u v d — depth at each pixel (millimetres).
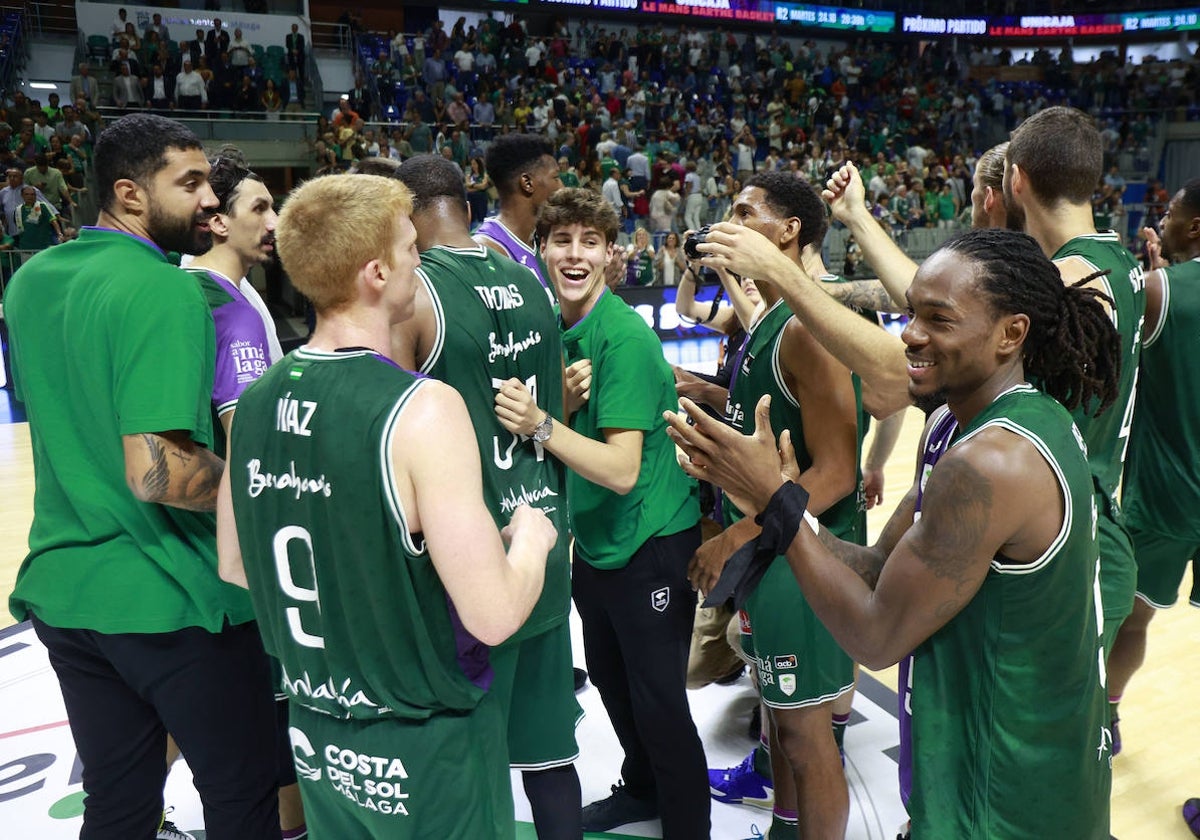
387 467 1305
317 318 1440
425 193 1946
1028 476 1301
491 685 1584
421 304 1722
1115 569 2123
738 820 2662
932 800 1437
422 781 1444
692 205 13609
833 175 2432
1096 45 23938
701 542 2377
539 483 1936
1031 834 1413
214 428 2158
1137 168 18938
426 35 16781
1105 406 1521
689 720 2281
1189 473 2670
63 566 1854
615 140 14812
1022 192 2135
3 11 13734
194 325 1801
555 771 2037
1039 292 1386
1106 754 1492
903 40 22625
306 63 14859
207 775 1946
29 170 10234
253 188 2393
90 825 2018
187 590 1836
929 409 1504
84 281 1805
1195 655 3545
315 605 1409
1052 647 1368
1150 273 2648
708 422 1457
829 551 1511
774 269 1896
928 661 1441
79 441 1837
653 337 2229
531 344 1910
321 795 1551
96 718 1954
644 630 2260
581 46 19000
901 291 2303
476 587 1319
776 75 18906
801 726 2156
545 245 2258
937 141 18781
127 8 14102
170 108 12906
